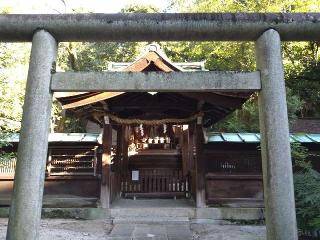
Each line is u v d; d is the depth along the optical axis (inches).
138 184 424.5
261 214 348.5
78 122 748.0
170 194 420.8
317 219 184.7
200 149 364.8
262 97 139.8
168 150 485.4
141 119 390.3
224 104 311.6
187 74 142.6
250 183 370.0
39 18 141.4
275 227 125.6
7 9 381.4
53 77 140.0
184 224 327.3
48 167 381.7
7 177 383.9
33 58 138.9
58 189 379.2
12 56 339.9
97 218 348.8
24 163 127.5
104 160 363.9
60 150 386.3
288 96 433.7
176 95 354.0
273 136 132.7
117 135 420.8
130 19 140.5
